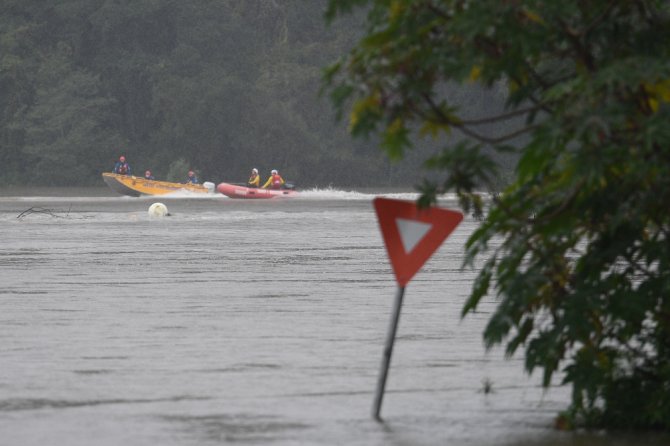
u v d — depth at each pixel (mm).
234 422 29266
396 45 24922
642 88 25469
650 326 28484
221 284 65438
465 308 28844
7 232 121062
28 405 31547
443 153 25297
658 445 26516
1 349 41562
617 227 27016
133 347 42000
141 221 148000
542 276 26828
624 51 25828
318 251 91938
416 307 54250
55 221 148000
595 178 25016
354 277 69750
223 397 32656
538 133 24625
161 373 36562
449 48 24922
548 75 26922
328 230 125438
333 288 63312
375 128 24984
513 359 38906
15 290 62438
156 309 53688
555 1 23953
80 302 56594
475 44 24875
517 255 27500
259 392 33406
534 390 33531
